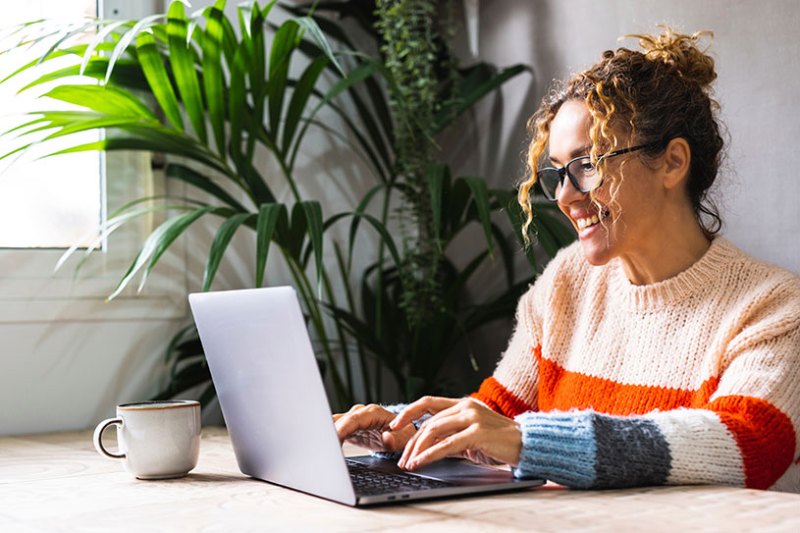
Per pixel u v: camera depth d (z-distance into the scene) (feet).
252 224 6.86
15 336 6.81
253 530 2.90
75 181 7.23
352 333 7.52
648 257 4.57
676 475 3.51
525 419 3.62
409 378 7.23
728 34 6.41
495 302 7.48
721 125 6.41
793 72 6.02
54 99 7.07
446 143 8.74
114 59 5.77
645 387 4.54
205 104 7.53
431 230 7.86
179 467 4.02
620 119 4.33
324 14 8.52
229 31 6.86
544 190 4.70
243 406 3.85
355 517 3.04
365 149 7.97
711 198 6.38
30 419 6.85
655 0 6.90
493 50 8.30
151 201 7.50
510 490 3.47
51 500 3.60
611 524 2.83
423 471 3.88
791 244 6.04
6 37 6.14
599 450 3.44
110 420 4.04
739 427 3.67
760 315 4.24
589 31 7.43
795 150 6.01
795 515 2.90
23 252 6.88
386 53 8.51
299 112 7.38
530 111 7.93
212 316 3.91
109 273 7.27
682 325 4.50
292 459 3.58
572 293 5.16
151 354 7.42
